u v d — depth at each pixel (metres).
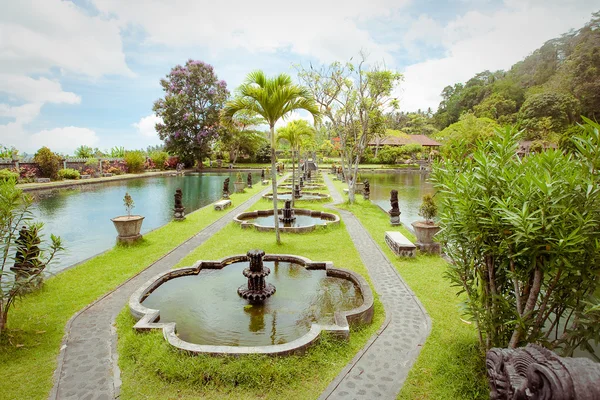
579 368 1.60
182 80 37.94
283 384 3.07
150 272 6.19
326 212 11.93
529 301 2.61
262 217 12.00
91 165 28.77
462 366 3.25
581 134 2.48
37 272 4.30
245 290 5.04
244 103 7.52
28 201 4.17
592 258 2.35
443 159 3.48
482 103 51.09
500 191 2.74
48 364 3.42
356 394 2.97
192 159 41.12
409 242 7.32
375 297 5.11
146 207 14.95
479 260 2.96
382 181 28.81
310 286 5.49
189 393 2.98
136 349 3.57
